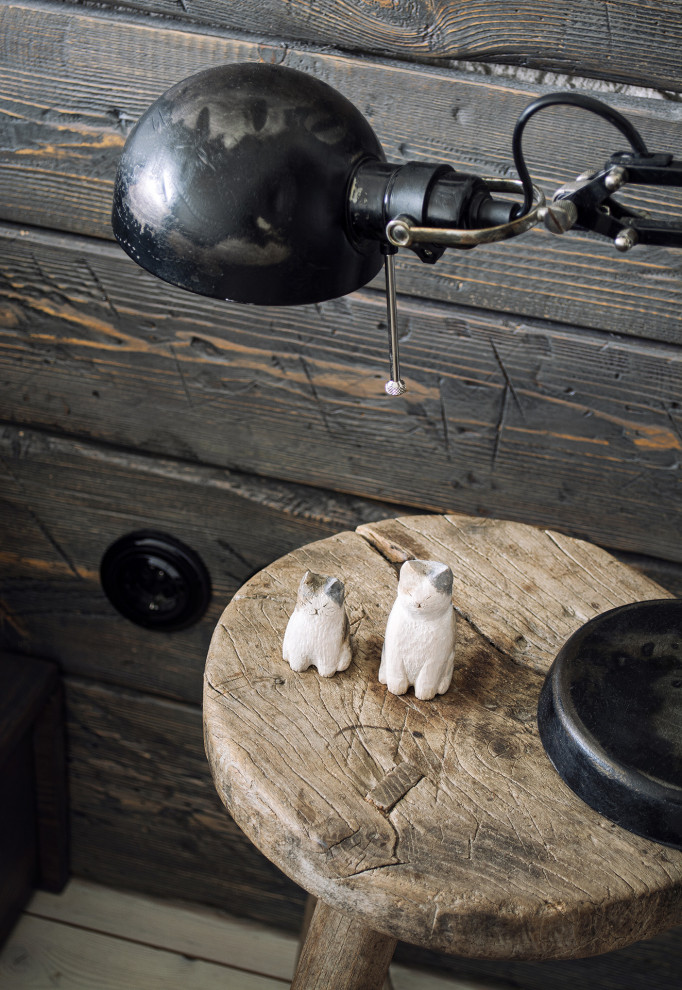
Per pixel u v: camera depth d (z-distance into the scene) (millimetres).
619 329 1027
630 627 844
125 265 1127
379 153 660
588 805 759
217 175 589
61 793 1564
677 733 751
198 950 1578
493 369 1090
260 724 808
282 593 950
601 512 1157
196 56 993
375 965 918
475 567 1000
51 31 1006
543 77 936
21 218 1123
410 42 944
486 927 689
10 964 1515
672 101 916
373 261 670
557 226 607
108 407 1240
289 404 1177
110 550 1339
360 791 760
